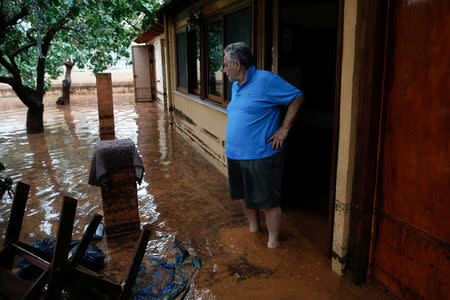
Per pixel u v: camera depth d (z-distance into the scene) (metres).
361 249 2.65
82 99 18.97
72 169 6.01
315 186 4.74
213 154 6.07
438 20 1.95
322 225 3.76
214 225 3.84
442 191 2.06
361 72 2.39
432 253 2.18
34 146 7.82
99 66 11.45
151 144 7.83
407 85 2.19
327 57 4.45
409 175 2.27
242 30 4.56
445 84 1.96
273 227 3.27
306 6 3.94
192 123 7.37
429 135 2.09
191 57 7.36
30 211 4.29
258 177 3.03
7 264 2.51
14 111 14.07
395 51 2.24
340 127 2.62
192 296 2.68
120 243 3.49
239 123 2.98
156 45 15.34
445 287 2.12
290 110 2.90
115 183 3.40
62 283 2.10
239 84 3.03
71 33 9.97
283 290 2.72
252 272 2.96
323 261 3.08
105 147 3.28
